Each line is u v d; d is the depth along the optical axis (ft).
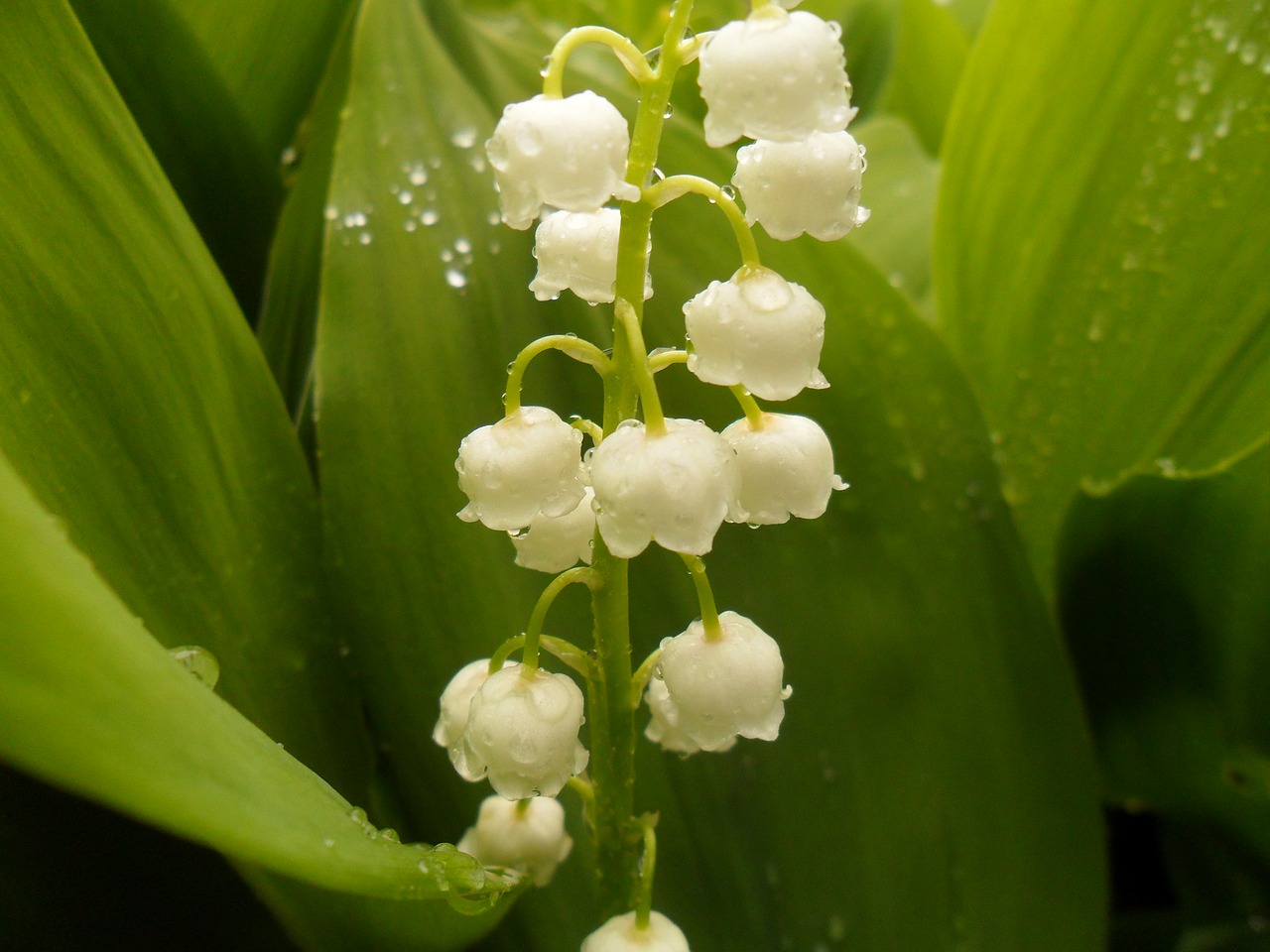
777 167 0.32
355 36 0.46
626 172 0.32
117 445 0.39
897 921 0.45
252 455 0.43
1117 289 0.48
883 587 0.46
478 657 0.43
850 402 0.47
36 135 0.38
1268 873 0.51
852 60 0.81
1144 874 0.59
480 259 0.45
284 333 0.49
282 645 0.42
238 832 0.27
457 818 0.44
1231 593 0.45
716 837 0.44
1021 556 0.47
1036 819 0.46
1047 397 0.51
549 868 0.39
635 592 0.45
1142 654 0.49
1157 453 0.49
